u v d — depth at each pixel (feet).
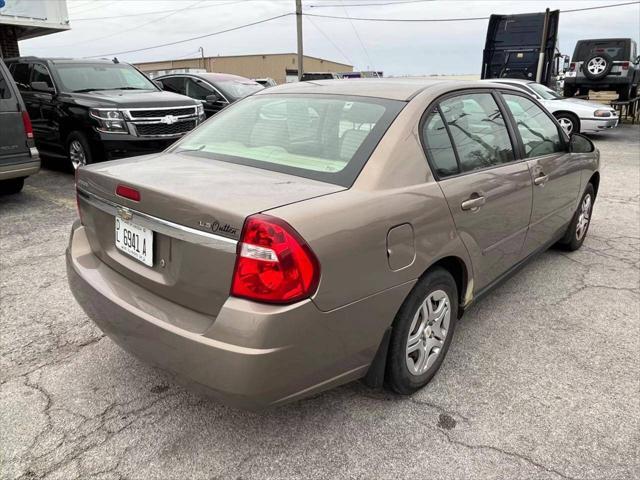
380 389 8.84
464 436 7.76
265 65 220.43
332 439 7.68
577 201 14.46
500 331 10.94
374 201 7.07
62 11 40.55
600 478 6.99
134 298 7.32
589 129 40.83
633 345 10.41
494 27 50.70
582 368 9.57
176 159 8.80
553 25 48.11
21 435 7.66
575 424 8.03
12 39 41.45
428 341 8.61
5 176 19.22
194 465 7.17
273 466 7.17
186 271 6.66
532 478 6.98
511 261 11.09
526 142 11.45
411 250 7.54
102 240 8.38
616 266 14.62
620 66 53.01
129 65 29.58
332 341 6.66
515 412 8.30
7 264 14.30
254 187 6.95
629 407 8.45
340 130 8.30
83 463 7.16
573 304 12.23
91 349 10.01
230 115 10.19
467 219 8.74
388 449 7.49
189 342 6.37
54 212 19.62
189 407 8.35
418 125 8.29
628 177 27.89
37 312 11.50
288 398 6.54
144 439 7.63
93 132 23.22
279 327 6.04
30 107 26.73
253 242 6.02
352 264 6.64
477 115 9.99
